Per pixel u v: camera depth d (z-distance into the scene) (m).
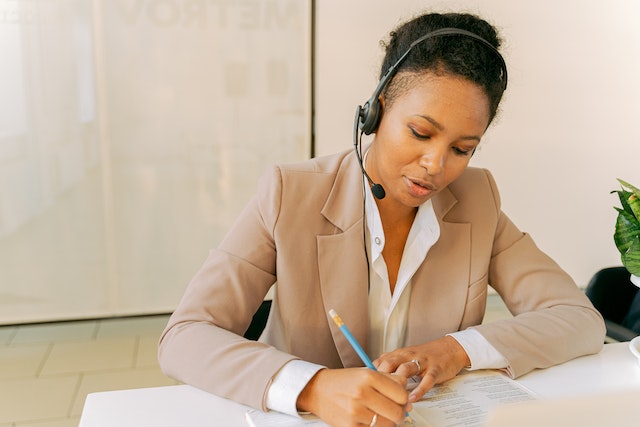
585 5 3.15
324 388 0.80
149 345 2.83
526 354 0.97
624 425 0.46
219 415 0.83
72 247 2.81
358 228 1.04
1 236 2.72
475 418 0.81
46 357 2.70
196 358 0.90
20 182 2.70
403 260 1.06
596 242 3.46
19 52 2.60
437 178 0.91
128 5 2.67
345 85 2.97
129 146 2.79
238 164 2.93
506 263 1.16
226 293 0.99
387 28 2.95
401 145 0.90
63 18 2.62
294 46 2.88
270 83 2.89
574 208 3.39
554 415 0.47
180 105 2.81
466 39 0.89
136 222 2.86
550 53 3.18
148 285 2.93
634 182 3.44
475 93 0.87
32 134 2.67
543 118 3.24
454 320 1.08
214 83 2.83
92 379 2.50
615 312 1.54
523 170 3.28
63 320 2.86
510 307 1.17
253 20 2.81
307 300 1.02
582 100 3.27
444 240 1.10
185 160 2.86
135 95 2.75
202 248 2.96
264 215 1.03
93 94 2.71
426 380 0.88
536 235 3.38
